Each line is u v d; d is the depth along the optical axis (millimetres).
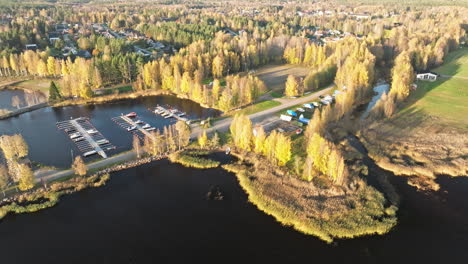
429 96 177000
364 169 111125
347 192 99000
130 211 94500
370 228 87812
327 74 194250
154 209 95312
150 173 110625
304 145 121625
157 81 194625
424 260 80062
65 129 142250
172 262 78875
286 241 84500
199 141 124375
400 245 83750
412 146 126500
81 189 102000
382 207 94500
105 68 194125
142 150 123312
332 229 87188
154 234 86812
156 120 152375
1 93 185250
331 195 98062
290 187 101500
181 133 123688
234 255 80688
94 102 175000
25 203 95688
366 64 186375
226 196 100250
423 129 140125
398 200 98625
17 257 79812
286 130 137000
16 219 91000
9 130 141750
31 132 140000
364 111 162500
